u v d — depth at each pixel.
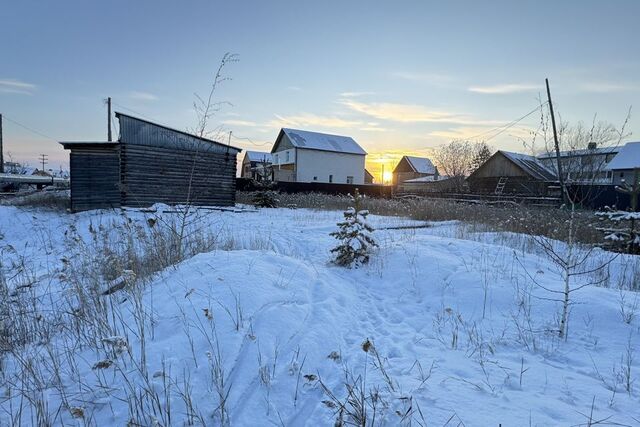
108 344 3.01
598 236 10.12
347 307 4.69
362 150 48.56
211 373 2.72
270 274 4.70
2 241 11.09
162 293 4.14
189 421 2.31
